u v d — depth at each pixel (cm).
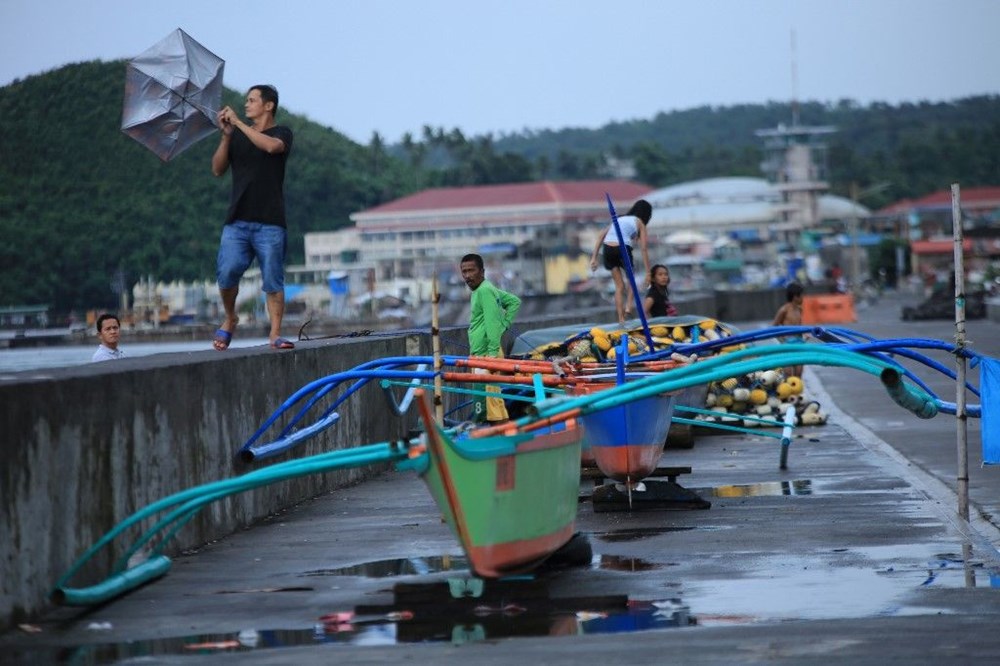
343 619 1283
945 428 2838
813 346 1559
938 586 1361
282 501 1989
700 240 18875
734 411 2928
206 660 1148
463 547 1281
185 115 2097
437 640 1198
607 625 1235
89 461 1395
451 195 19800
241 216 2012
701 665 1093
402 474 2445
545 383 1866
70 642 1212
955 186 1689
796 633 1184
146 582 1449
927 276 13750
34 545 1286
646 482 1928
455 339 2914
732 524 1756
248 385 1862
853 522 1748
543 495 1370
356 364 2356
